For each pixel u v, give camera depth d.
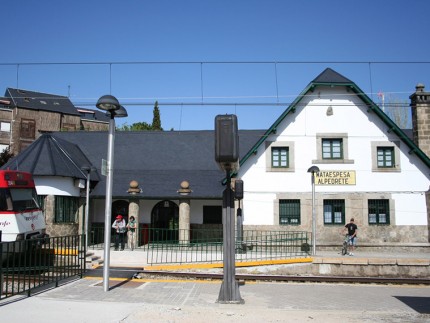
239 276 14.92
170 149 26.59
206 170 24.53
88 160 24.61
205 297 10.41
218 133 9.16
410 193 21.78
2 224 13.25
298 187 21.95
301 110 22.44
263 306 9.84
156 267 14.68
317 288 13.08
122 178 23.59
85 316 7.71
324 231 21.52
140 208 23.73
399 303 10.73
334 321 7.76
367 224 21.59
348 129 22.23
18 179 14.23
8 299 9.10
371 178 21.92
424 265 16.25
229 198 9.79
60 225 19.42
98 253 17.78
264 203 21.92
